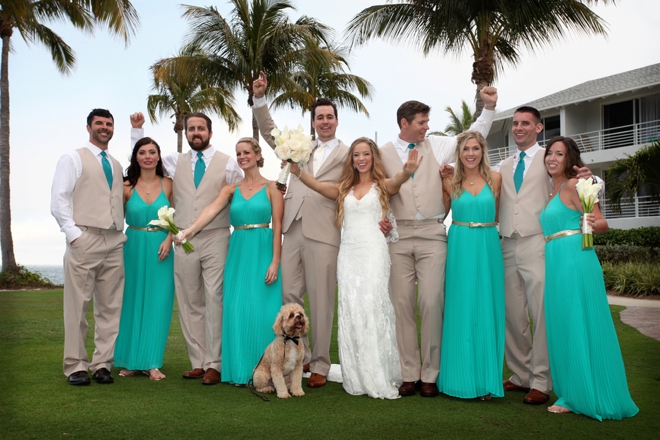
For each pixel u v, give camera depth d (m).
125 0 14.45
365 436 3.29
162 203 5.01
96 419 3.58
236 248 4.80
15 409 3.80
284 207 4.96
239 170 5.25
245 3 16.55
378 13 13.04
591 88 22.08
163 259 4.97
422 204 4.46
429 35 12.96
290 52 16.58
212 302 4.82
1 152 18.92
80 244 4.57
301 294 4.98
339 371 5.08
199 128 5.01
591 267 3.90
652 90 19.14
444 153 4.69
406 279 4.51
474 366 4.14
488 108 4.68
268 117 5.16
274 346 4.26
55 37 20.06
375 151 4.58
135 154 5.00
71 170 4.59
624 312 9.76
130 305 4.97
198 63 16.69
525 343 4.47
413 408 3.92
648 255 16.25
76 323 4.57
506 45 13.50
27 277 19.08
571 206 4.02
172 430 3.38
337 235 4.75
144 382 4.70
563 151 4.09
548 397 4.18
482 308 4.19
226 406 3.93
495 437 3.29
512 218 4.35
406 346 4.48
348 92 23.47
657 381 4.69
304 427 3.45
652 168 13.55
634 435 3.35
